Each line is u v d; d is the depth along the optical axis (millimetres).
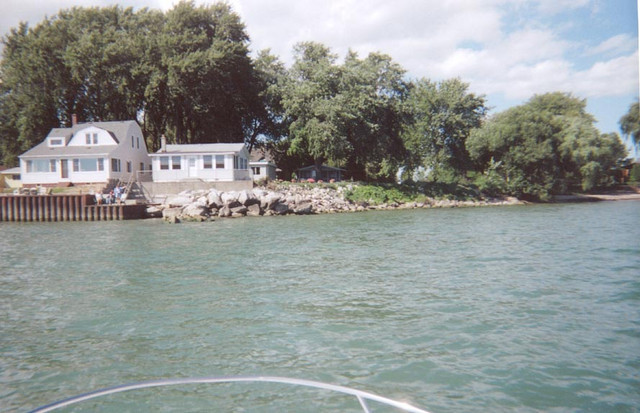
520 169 56938
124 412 6594
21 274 16078
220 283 14109
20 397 7059
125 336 9547
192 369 7910
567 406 6484
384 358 8164
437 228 29719
